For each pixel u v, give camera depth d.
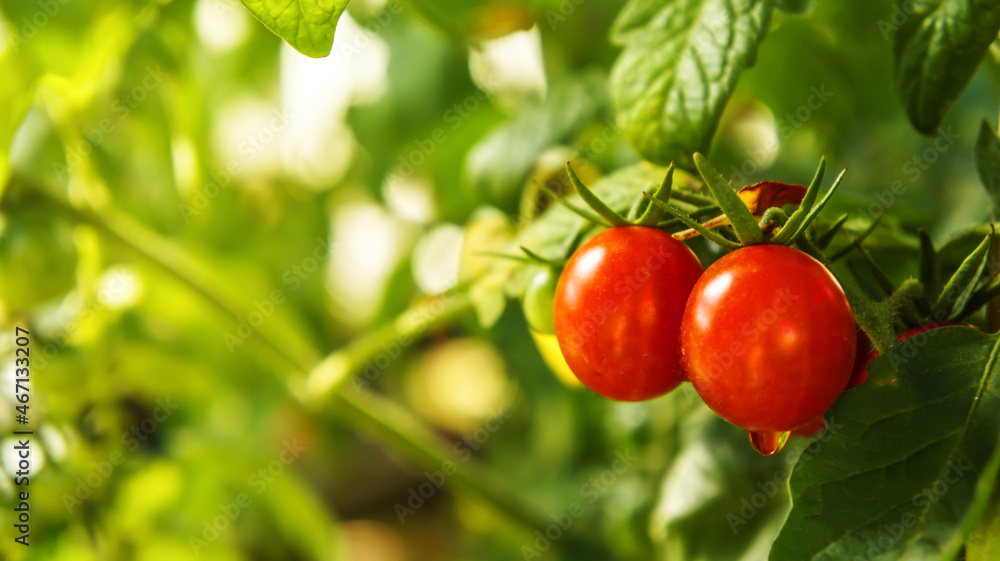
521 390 0.81
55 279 0.59
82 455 0.61
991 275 0.42
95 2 0.61
